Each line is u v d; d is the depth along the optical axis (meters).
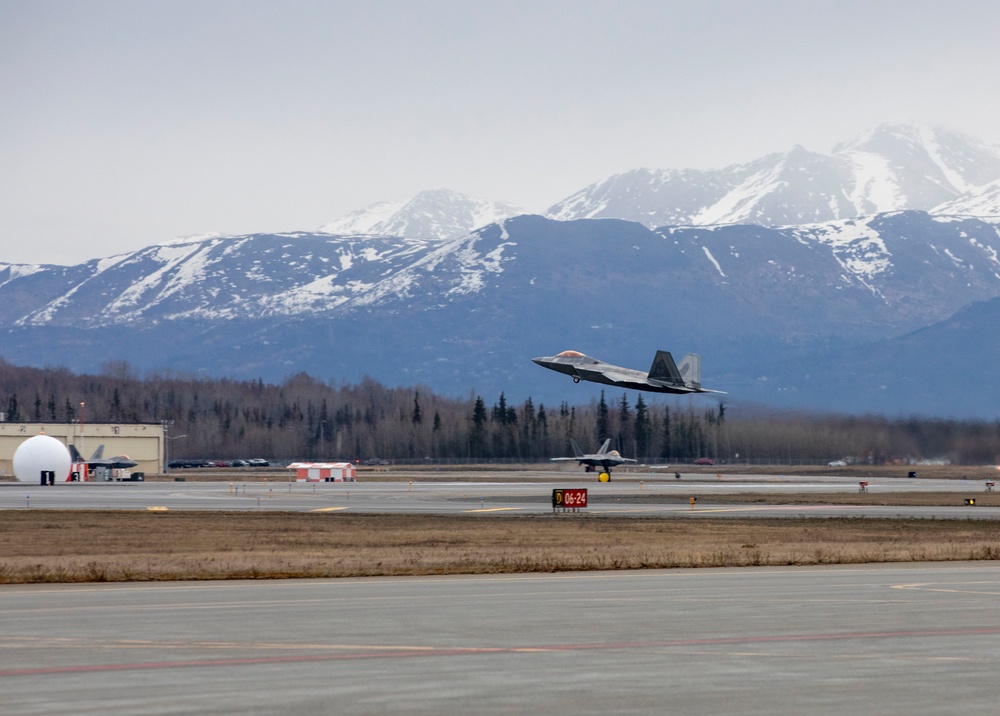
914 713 63.47
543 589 124.81
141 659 78.75
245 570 145.50
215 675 73.25
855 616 100.50
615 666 76.31
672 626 94.31
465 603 110.81
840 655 80.56
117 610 105.25
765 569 152.50
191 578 139.38
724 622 96.75
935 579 136.25
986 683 71.12
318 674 73.62
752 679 72.06
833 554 169.75
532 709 64.19
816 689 69.31
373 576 143.25
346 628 93.38
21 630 92.38
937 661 78.31
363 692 68.31
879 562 163.62
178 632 91.25
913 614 101.88
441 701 66.06
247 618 99.50
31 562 156.12
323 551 180.12
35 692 68.25
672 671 74.62
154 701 66.00
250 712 63.47
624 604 109.62
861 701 66.19
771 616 100.50
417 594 119.62
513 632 91.06
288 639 87.44
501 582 133.75
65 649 82.75
